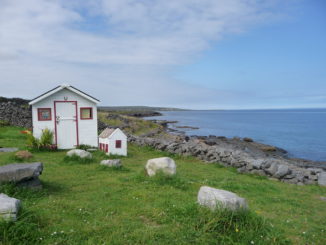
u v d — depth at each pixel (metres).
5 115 29.17
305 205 8.55
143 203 6.63
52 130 17.09
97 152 16.11
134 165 13.38
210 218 5.14
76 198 6.93
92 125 18.19
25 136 21.77
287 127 76.56
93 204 6.43
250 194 9.23
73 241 4.43
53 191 7.54
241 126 82.19
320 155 32.12
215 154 16.55
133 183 8.66
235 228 4.98
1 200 4.71
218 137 45.88
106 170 10.83
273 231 5.25
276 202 8.60
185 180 9.55
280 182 12.78
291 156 31.41
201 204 5.74
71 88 17.31
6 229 4.25
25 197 6.53
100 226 5.08
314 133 58.56
